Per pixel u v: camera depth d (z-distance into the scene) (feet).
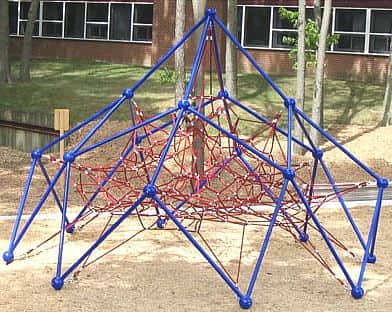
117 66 90.63
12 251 29.35
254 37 89.10
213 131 61.21
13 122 65.57
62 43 98.94
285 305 25.21
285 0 87.15
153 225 33.73
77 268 28.58
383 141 62.03
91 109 68.13
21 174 52.01
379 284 28.17
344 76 85.35
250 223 32.24
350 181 52.06
